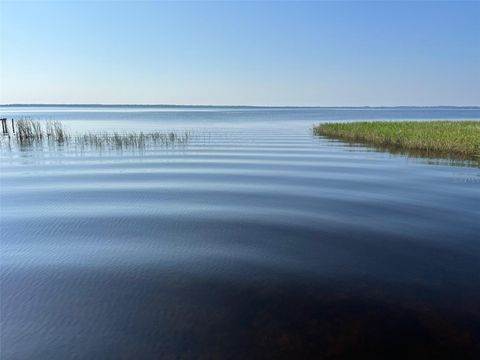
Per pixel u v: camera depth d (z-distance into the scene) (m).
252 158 25.70
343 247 10.12
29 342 6.17
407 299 7.43
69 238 10.93
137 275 8.54
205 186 17.36
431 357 5.71
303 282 8.15
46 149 30.81
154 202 14.70
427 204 14.05
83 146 32.59
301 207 13.89
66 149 30.75
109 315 6.92
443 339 6.15
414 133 32.34
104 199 15.16
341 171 20.73
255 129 55.59
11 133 47.38
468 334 6.28
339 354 5.76
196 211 13.48
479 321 6.67
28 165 23.08
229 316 6.82
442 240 10.54
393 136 32.53
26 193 16.12
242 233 11.27
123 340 6.16
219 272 8.66
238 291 7.76
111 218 12.75
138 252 9.87
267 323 6.60
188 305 7.23
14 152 28.97
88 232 11.41
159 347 5.95
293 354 5.75
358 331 6.36
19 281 8.32
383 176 19.22
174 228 11.74
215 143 35.16
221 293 7.68
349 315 6.86
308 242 10.49
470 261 9.18
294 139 38.84
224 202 14.67
